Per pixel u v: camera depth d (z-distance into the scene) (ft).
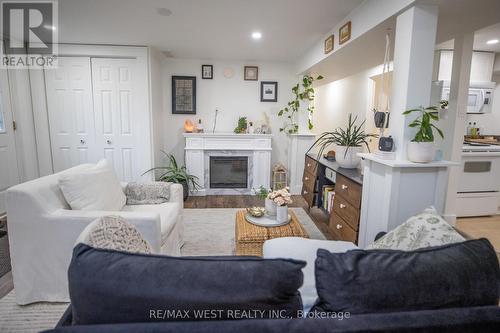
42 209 5.88
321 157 12.55
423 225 4.03
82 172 6.66
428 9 5.95
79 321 2.40
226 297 2.28
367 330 2.19
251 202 14.14
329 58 10.80
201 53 14.25
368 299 2.44
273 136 16.51
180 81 15.49
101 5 8.34
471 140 13.62
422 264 2.58
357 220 7.93
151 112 13.52
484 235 10.30
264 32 10.62
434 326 2.26
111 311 2.30
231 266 2.42
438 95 9.23
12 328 5.55
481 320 2.32
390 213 6.39
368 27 7.47
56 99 13.35
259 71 15.92
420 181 6.41
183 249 8.88
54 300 6.19
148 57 13.05
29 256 5.99
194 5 8.23
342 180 9.09
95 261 2.50
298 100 15.61
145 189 8.38
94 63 13.21
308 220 11.76
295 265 2.44
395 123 6.52
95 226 3.77
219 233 10.18
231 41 11.95
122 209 7.76
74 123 13.58
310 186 12.60
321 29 10.16
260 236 7.00
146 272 2.38
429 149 5.96
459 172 10.69
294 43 12.09
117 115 13.64
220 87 15.84
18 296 6.12
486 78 12.66
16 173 12.42
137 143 13.82
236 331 2.11
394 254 2.72
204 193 15.43
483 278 2.58
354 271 2.52
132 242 4.16
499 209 12.87
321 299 2.60
